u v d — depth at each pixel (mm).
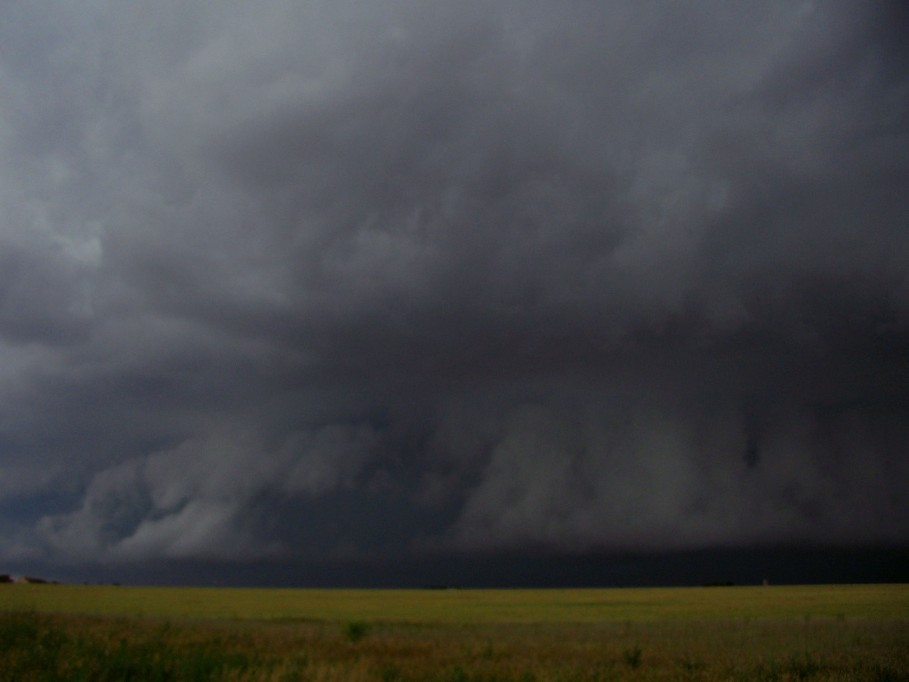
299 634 30328
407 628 38812
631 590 124812
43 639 22312
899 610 59969
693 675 18594
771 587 122938
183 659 18953
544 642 28891
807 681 17906
